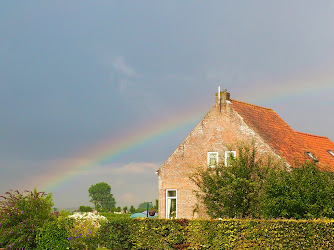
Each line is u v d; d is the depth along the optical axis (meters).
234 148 34.72
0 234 25.44
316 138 43.16
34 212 26.44
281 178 23.30
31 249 25.47
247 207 27.22
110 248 26.14
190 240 23.92
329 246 19.09
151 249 25.06
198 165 36.41
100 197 86.94
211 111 36.41
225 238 22.47
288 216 22.50
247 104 38.78
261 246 21.08
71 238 25.41
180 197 36.81
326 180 22.80
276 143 34.72
